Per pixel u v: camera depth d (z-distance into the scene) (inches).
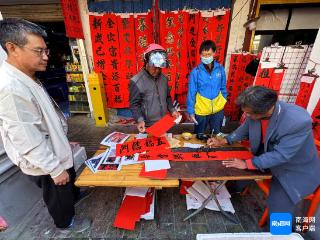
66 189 60.2
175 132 148.8
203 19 138.0
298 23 143.9
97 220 75.7
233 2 138.8
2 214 68.5
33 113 47.3
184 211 78.4
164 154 64.9
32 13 171.0
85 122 180.5
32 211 79.4
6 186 69.7
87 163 62.6
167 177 54.2
